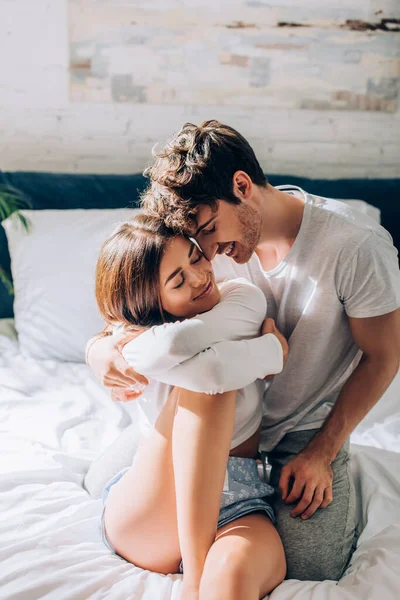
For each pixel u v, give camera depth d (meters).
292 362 1.34
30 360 2.02
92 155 2.52
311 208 1.27
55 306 2.08
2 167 2.50
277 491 1.28
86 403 1.74
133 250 1.17
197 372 1.09
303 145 2.59
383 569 1.08
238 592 0.95
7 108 2.45
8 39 2.37
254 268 1.37
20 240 2.18
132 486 1.18
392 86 2.56
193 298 1.21
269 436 1.42
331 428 1.26
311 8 2.43
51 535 1.19
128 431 1.45
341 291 1.25
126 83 2.45
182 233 1.18
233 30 2.43
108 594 1.04
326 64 2.50
